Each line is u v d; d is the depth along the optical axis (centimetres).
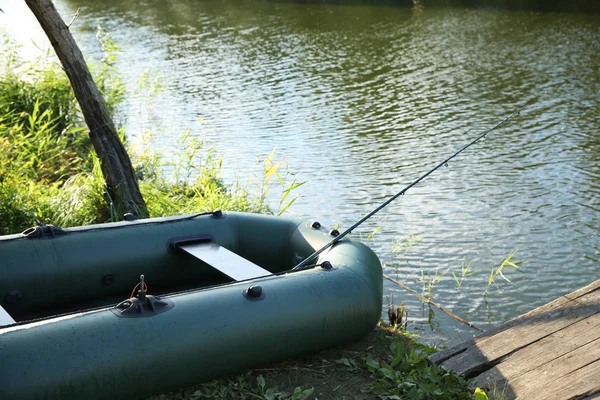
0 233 532
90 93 545
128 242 393
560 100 1038
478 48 1422
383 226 650
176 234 408
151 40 1686
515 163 799
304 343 335
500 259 578
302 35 1669
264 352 322
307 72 1311
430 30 1638
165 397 313
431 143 886
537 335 362
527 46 1409
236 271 363
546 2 1880
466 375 340
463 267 567
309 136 938
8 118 812
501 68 1252
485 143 873
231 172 804
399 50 1451
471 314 492
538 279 545
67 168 732
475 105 1041
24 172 670
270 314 322
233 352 311
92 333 284
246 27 1816
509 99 1060
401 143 891
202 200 629
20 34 1605
